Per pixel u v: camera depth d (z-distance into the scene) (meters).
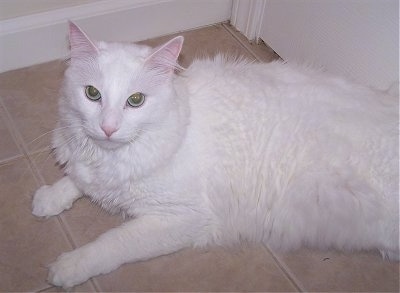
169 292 1.36
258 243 1.52
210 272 1.42
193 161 1.30
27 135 1.72
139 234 1.33
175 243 1.37
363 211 1.35
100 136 1.13
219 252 1.47
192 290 1.37
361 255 1.52
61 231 1.46
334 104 1.39
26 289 1.32
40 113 1.79
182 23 2.22
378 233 1.40
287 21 2.04
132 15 2.06
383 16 1.61
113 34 2.08
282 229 1.46
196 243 1.43
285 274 1.44
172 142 1.22
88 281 1.35
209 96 1.33
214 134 1.32
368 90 1.47
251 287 1.40
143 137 1.20
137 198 1.33
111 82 1.11
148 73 1.14
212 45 2.20
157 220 1.35
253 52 2.20
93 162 1.30
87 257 1.30
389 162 1.32
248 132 1.34
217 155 1.33
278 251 1.50
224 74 1.41
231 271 1.43
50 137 1.71
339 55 1.85
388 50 1.64
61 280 1.29
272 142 1.36
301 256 1.50
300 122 1.36
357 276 1.46
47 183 1.59
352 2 1.71
